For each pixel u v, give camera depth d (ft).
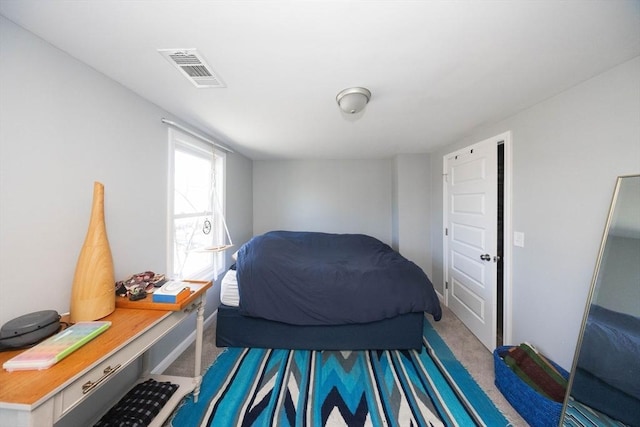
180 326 6.37
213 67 3.94
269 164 12.50
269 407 4.71
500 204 7.45
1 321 2.90
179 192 6.90
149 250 5.34
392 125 6.85
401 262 7.42
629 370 3.53
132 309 3.87
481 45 3.35
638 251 3.51
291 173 12.44
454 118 6.24
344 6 2.68
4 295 2.94
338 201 12.39
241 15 2.80
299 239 9.64
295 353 6.40
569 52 3.49
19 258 3.08
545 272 5.08
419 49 3.44
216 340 6.68
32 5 2.68
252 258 7.02
